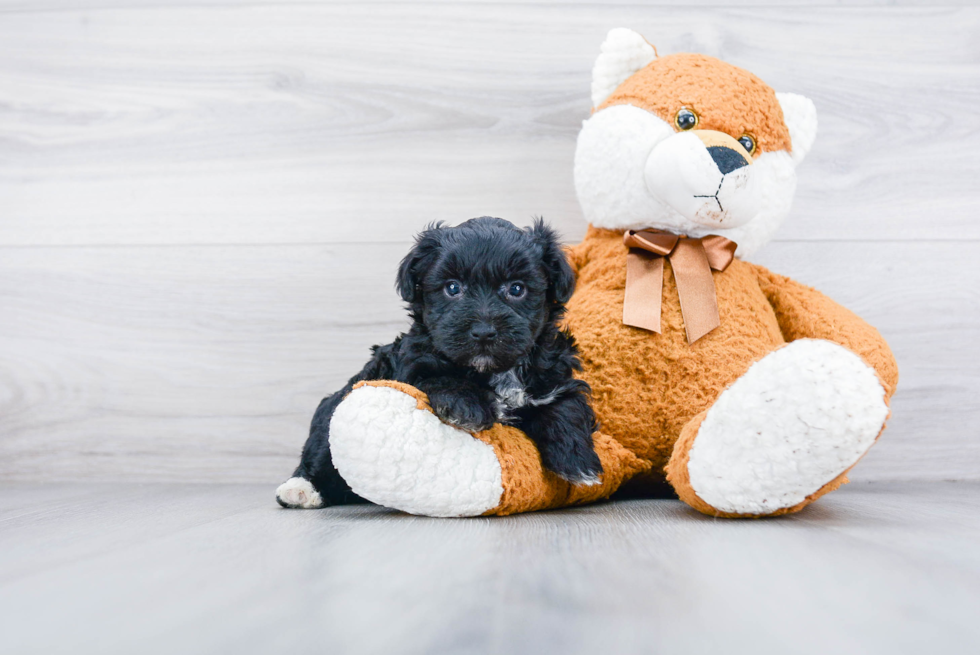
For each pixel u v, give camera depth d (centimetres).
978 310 201
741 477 121
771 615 72
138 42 213
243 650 63
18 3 214
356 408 125
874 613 73
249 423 206
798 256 204
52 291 210
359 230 209
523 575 86
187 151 212
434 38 210
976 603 76
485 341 121
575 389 139
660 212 161
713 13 207
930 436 199
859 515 133
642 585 82
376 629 68
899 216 204
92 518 136
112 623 70
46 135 213
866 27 206
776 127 165
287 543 106
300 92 212
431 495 125
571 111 209
